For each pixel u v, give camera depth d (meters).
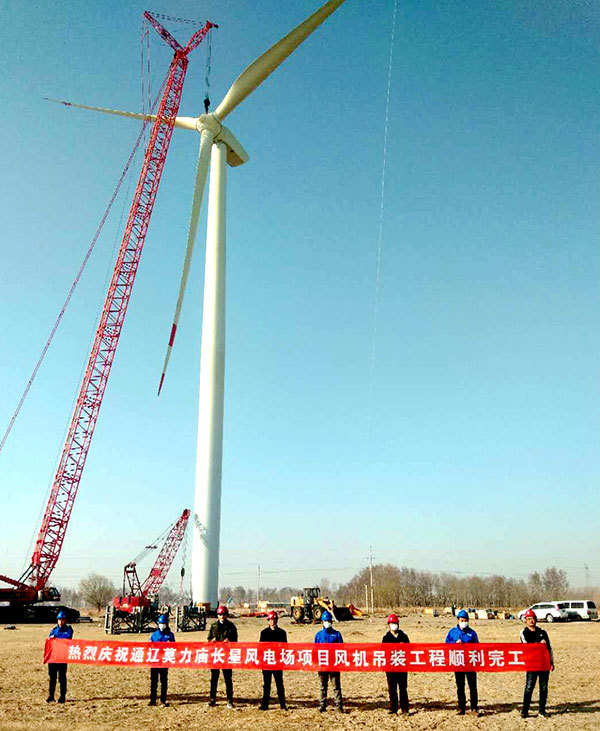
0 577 70.12
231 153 72.31
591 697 17.83
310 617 55.47
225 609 17.55
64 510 71.88
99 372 70.44
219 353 68.62
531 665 15.12
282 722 14.62
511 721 14.60
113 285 70.19
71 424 70.38
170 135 71.00
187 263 59.84
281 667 16.19
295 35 63.38
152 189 70.81
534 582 167.50
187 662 16.64
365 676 23.27
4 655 31.41
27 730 13.87
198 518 65.31
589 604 60.94
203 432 67.38
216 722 14.66
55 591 72.25
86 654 17.12
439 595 159.88
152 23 69.31
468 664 15.59
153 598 73.81
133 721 14.80
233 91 67.50
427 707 16.62
